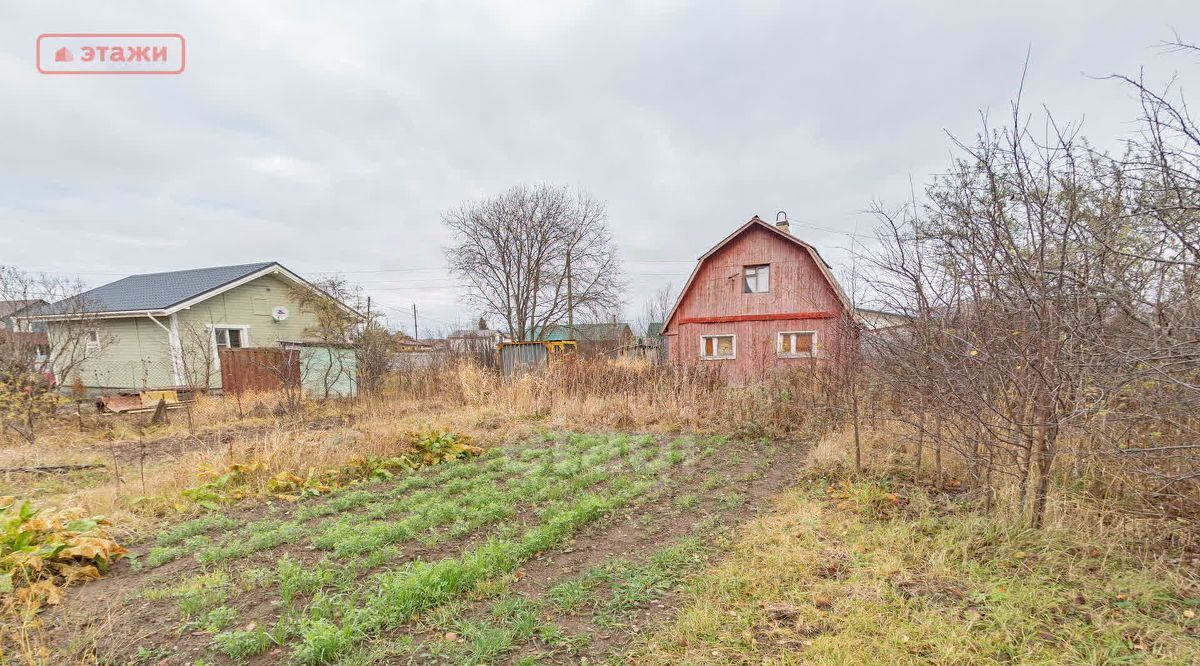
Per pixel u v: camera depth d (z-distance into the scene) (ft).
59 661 9.19
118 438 33.32
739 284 63.26
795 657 9.03
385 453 25.04
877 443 22.75
